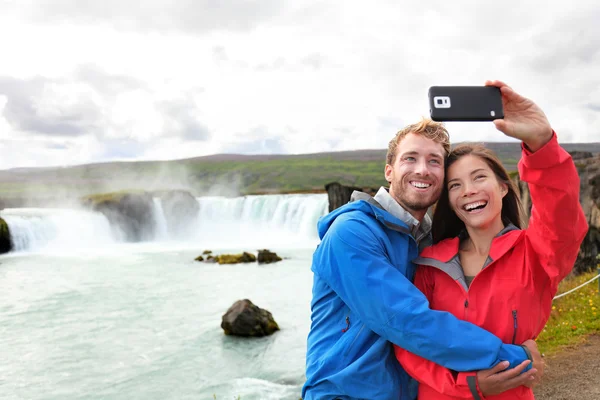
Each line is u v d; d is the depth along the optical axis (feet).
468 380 7.28
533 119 7.45
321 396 8.42
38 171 497.87
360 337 8.21
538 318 7.89
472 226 8.40
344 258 8.02
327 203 140.97
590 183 42.63
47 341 45.52
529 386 7.53
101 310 57.82
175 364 37.99
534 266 7.84
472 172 8.32
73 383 35.04
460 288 8.18
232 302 60.39
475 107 7.63
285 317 51.42
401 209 8.58
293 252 113.50
